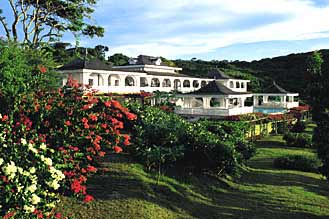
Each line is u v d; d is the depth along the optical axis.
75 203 9.25
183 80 60.59
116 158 13.23
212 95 40.44
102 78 43.59
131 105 17.00
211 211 11.52
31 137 6.53
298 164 20.33
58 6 34.56
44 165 4.98
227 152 14.98
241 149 19.09
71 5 34.59
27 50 18.95
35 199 4.42
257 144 30.83
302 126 39.44
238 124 25.59
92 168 7.97
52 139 7.54
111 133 9.14
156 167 13.56
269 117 37.53
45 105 7.93
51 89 9.23
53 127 7.76
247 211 12.02
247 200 13.39
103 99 9.30
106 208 9.59
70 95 8.52
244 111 41.28
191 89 60.22
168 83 57.47
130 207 9.97
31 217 4.54
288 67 98.94
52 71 17.88
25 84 8.76
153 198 11.06
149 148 13.35
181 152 13.88
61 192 9.16
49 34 35.84
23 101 7.76
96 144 8.10
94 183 10.92
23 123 6.89
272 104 55.16
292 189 15.69
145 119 15.84
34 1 33.88
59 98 8.32
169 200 11.40
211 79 64.88
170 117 18.14
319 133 13.01
